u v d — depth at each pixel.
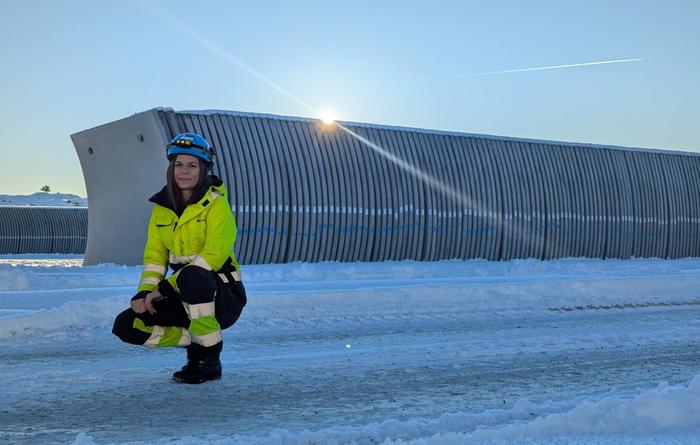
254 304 9.96
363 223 19.66
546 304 11.50
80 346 7.71
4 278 12.44
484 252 21.77
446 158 21.30
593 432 4.62
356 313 10.20
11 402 5.54
